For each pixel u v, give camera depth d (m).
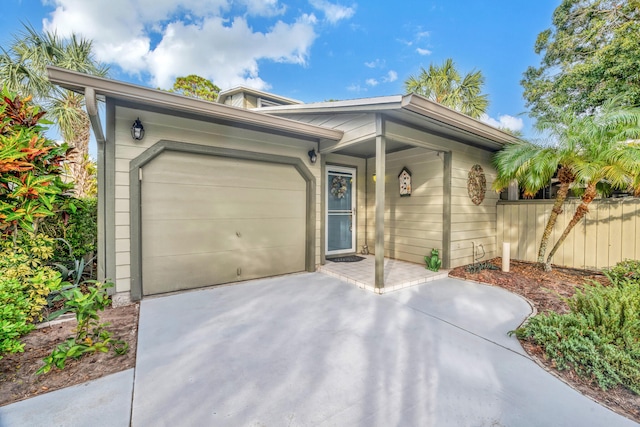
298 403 1.82
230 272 4.53
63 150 3.62
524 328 2.70
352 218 7.11
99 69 8.16
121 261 3.61
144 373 2.14
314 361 2.30
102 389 1.95
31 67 7.03
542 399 1.86
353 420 1.67
